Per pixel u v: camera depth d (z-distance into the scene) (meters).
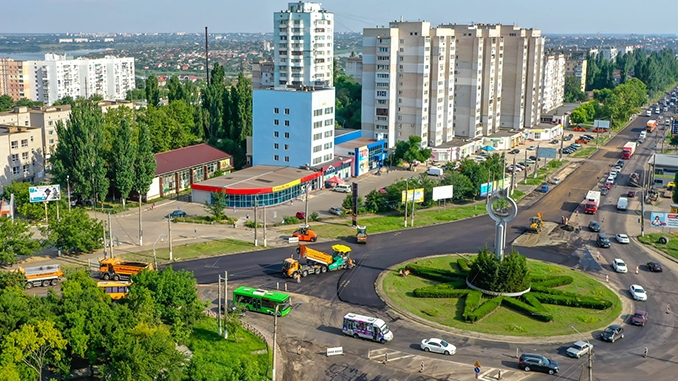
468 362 85.56
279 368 82.31
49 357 76.00
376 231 147.00
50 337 74.06
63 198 147.12
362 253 130.75
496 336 93.88
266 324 96.19
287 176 179.12
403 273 117.12
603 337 92.62
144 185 165.12
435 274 116.12
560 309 103.50
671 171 195.62
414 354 87.69
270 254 128.38
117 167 161.75
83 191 159.12
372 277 116.81
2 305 77.25
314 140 190.38
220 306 95.19
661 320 100.50
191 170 186.88
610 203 178.25
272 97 191.25
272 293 100.75
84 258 123.75
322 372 81.94
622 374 82.94
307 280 114.75
